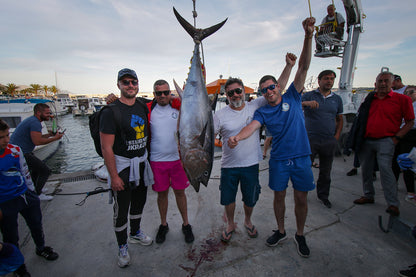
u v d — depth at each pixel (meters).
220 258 2.03
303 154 1.98
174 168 2.20
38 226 1.98
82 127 24.91
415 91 3.35
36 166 3.25
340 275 1.78
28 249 2.21
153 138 2.18
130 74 1.86
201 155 1.89
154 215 2.86
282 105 1.99
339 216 2.66
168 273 1.88
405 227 2.13
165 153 2.16
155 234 2.46
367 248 2.08
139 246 2.25
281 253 2.07
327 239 2.24
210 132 1.94
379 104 2.62
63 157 12.00
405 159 2.13
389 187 2.53
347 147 3.09
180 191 2.24
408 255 1.98
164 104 2.19
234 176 2.17
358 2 4.81
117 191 1.94
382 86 2.55
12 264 1.50
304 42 1.86
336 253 2.03
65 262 2.04
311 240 2.23
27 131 3.29
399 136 2.47
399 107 2.48
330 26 5.19
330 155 2.87
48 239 2.39
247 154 2.14
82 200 3.28
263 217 2.72
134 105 2.00
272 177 2.08
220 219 2.72
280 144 2.01
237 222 2.63
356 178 3.89
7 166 1.69
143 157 2.06
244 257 2.03
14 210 1.77
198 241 2.30
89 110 37.88
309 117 2.98
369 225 2.46
